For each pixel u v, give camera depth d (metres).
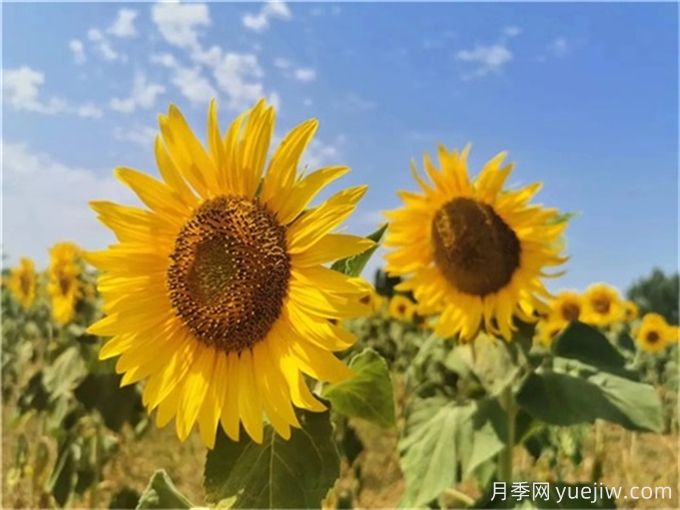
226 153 0.39
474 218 0.69
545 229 0.69
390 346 1.69
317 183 0.37
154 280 0.40
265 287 0.38
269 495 0.36
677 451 1.29
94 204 0.40
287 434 0.36
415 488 0.63
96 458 0.97
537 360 0.64
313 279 0.37
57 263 1.07
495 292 0.69
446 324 0.69
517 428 0.71
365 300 1.10
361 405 0.43
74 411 0.96
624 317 1.53
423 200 0.72
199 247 0.39
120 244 0.40
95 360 0.85
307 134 0.38
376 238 0.39
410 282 0.72
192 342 0.40
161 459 1.44
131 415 0.95
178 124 0.39
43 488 1.14
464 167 0.71
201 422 0.38
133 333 0.40
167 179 0.39
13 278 1.58
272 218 0.38
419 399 0.68
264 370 0.38
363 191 0.37
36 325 1.57
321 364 0.36
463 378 0.68
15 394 1.60
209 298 0.39
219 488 0.37
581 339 0.64
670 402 1.57
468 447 0.62
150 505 0.42
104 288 0.40
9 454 1.33
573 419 0.58
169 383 0.39
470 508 0.58
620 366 0.62
